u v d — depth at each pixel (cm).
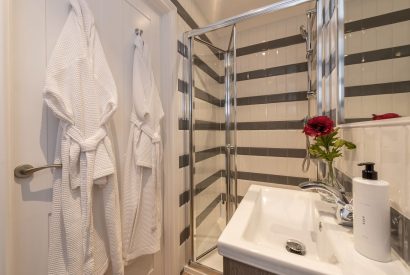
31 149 67
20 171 64
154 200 109
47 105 69
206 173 177
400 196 43
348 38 75
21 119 65
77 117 72
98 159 77
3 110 58
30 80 67
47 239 72
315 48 133
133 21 109
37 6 68
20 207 65
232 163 190
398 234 44
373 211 45
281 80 181
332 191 69
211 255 164
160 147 117
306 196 95
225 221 189
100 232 86
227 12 178
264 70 188
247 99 197
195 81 161
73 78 71
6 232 58
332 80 93
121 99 102
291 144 179
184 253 151
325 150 78
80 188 73
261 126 191
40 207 70
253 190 104
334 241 55
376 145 53
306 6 142
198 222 165
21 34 64
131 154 103
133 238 103
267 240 78
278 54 181
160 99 131
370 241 46
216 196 191
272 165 187
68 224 70
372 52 61
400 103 48
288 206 93
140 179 104
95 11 88
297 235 81
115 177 86
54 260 69
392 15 52
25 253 66
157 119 115
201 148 170
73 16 75
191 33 149
